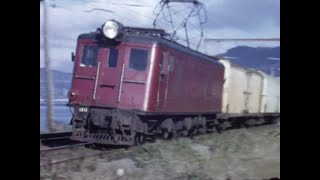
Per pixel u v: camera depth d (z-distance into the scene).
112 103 14.12
